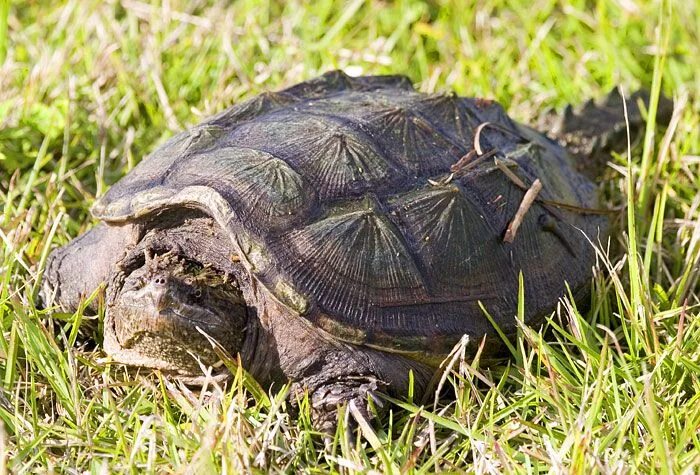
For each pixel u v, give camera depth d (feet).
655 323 11.67
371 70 18.62
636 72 18.43
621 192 15.29
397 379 10.61
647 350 11.12
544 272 11.98
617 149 16.48
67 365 10.75
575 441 9.34
